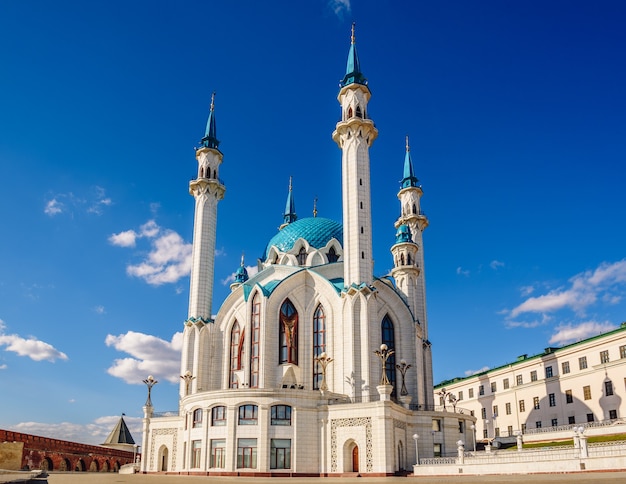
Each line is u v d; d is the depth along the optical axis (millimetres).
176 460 85312
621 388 94438
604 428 82500
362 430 71938
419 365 94000
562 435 89812
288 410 74188
